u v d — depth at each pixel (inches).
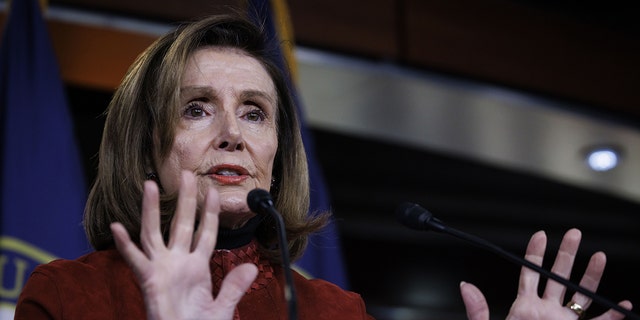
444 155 598.2
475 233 633.6
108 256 169.9
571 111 513.0
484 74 507.5
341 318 176.2
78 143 506.3
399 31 497.0
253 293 173.2
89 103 496.7
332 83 473.1
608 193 587.5
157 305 140.6
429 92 484.1
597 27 551.2
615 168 555.2
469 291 169.9
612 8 541.6
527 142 533.6
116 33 415.8
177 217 148.5
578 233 176.4
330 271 343.3
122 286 164.2
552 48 533.6
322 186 342.3
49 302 155.4
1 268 310.0
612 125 523.2
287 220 189.9
